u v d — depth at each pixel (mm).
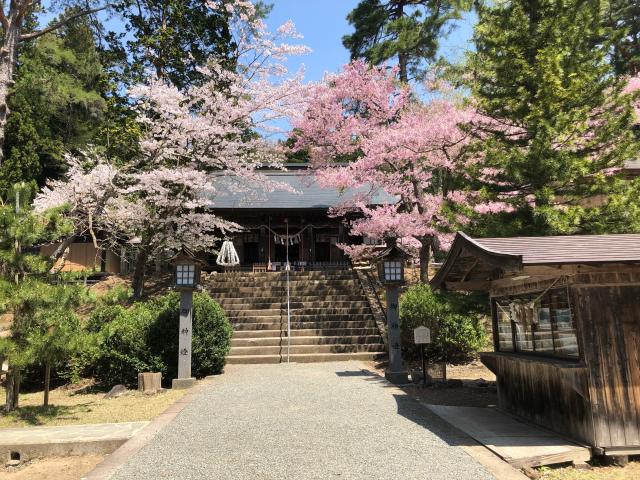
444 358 10141
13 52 14047
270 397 7277
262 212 20094
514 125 8570
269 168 23859
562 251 4801
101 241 17375
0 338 6742
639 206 7289
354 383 8430
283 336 12383
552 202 7625
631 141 7742
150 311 10219
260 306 13938
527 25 8422
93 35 23438
